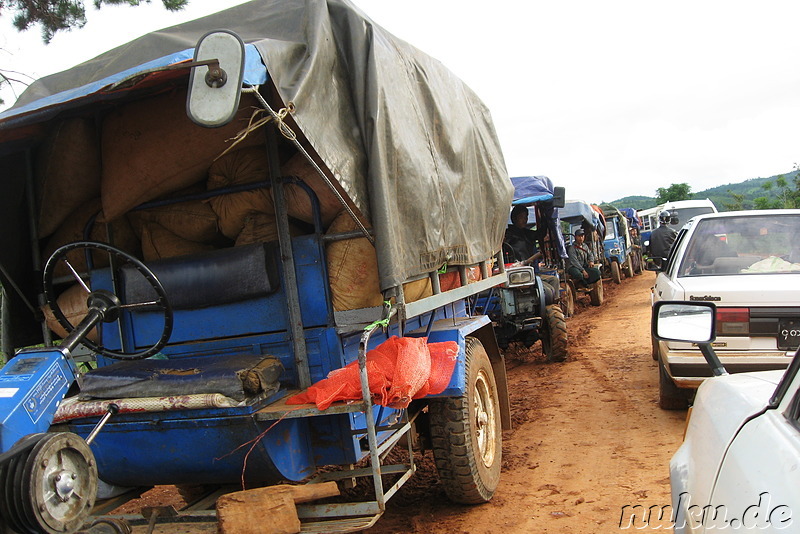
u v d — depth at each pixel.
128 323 4.49
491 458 5.29
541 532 4.45
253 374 3.64
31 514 2.40
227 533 3.40
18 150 4.51
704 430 2.67
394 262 3.75
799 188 43.88
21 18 10.05
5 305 4.64
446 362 4.52
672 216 13.66
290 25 4.01
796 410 1.99
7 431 2.79
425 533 4.64
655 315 3.29
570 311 16.16
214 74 2.87
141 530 3.59
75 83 4.73
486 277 6.31
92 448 3.83
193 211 4.48
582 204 17.64
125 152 4.15
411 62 4.81
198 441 3.64
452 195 5.00
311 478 4.19
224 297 4.15
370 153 3.85
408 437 4.34
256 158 4.28
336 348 4.01
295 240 4.10
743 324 5.88
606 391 8.36
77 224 4.69
